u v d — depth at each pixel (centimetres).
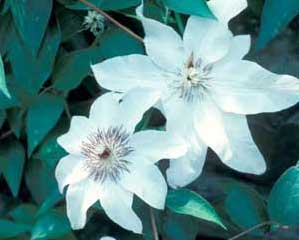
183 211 62
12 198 82
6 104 71
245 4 59
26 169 75
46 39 70
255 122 74
